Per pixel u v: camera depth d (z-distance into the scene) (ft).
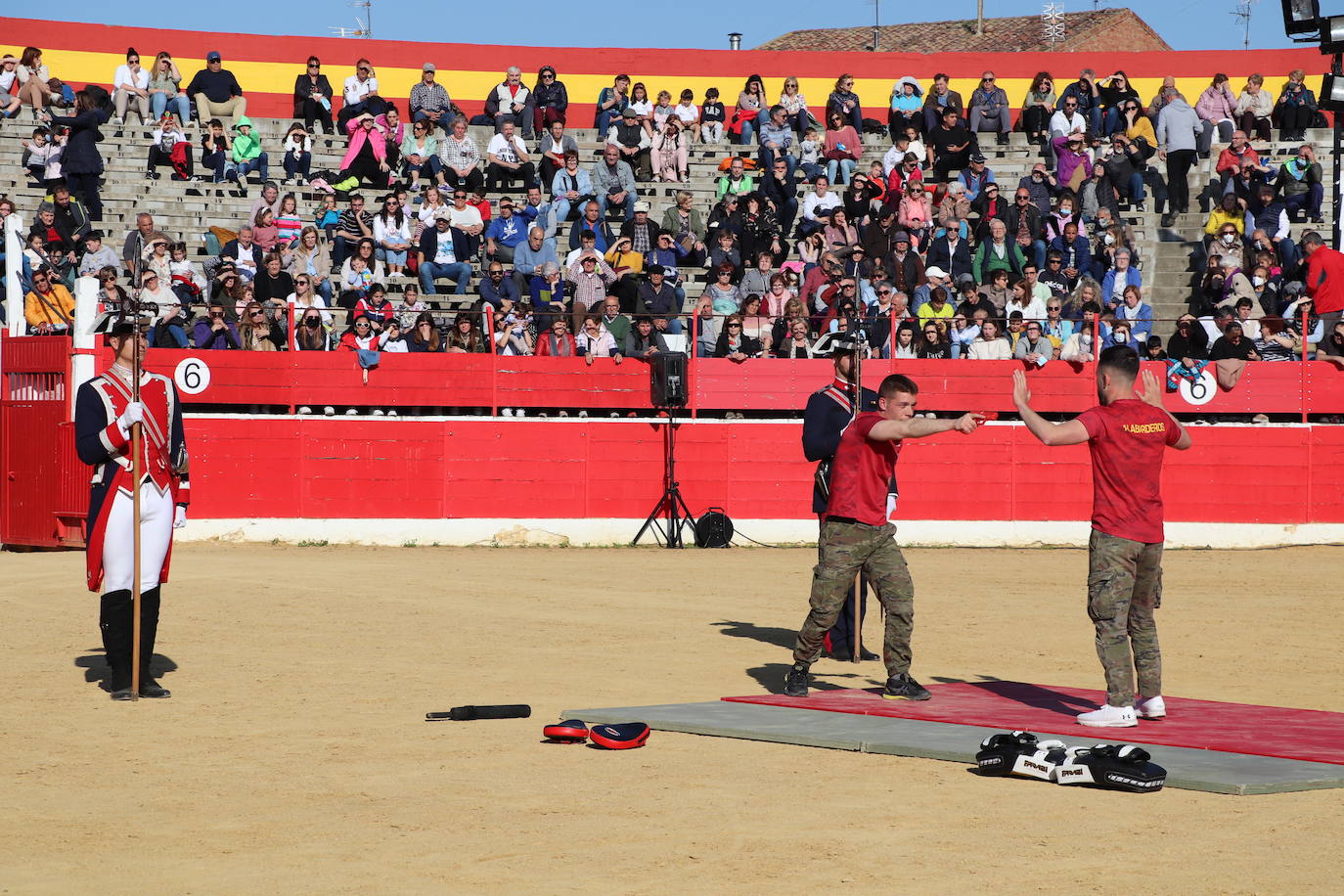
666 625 64.44
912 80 147.84
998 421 109.60
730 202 124.26
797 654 46.73
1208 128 142.92
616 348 108.17
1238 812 32.37
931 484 109.60
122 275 111.45
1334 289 112.06
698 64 161.07
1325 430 110.63
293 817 31.91
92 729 42.06
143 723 42.98
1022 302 112.98
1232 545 110.01
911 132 138.21
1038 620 67.62
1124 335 110.32
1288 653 59.21
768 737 40.52
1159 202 139.64
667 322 110.93
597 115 144.36
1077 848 29.30
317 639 59.62
